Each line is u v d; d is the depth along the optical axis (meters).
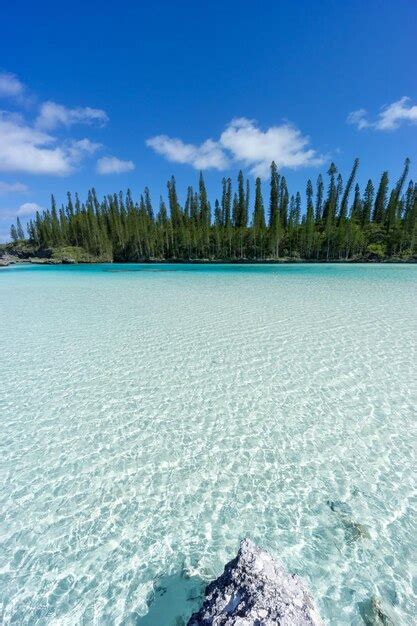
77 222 78.69
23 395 7.31
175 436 5.73
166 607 3.05
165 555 3.60
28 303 18.84
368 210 62.06
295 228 60.44
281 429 5.84
